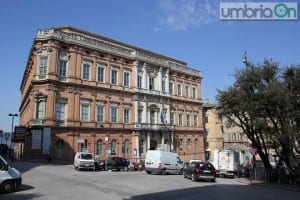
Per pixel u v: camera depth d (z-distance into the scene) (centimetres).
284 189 2544
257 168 3431
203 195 1834
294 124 2992
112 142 5816
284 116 2995
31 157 4831
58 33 5191
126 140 6088
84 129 5362
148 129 6397
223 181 3186
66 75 5291
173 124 7131
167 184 2453
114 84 6022
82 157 3850
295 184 2792
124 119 6128
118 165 4203
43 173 2992
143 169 4722
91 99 5559
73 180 2448
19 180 1786
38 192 1731
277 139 3000
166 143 6912
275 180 3067
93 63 5675
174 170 3934
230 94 3372
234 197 1780
